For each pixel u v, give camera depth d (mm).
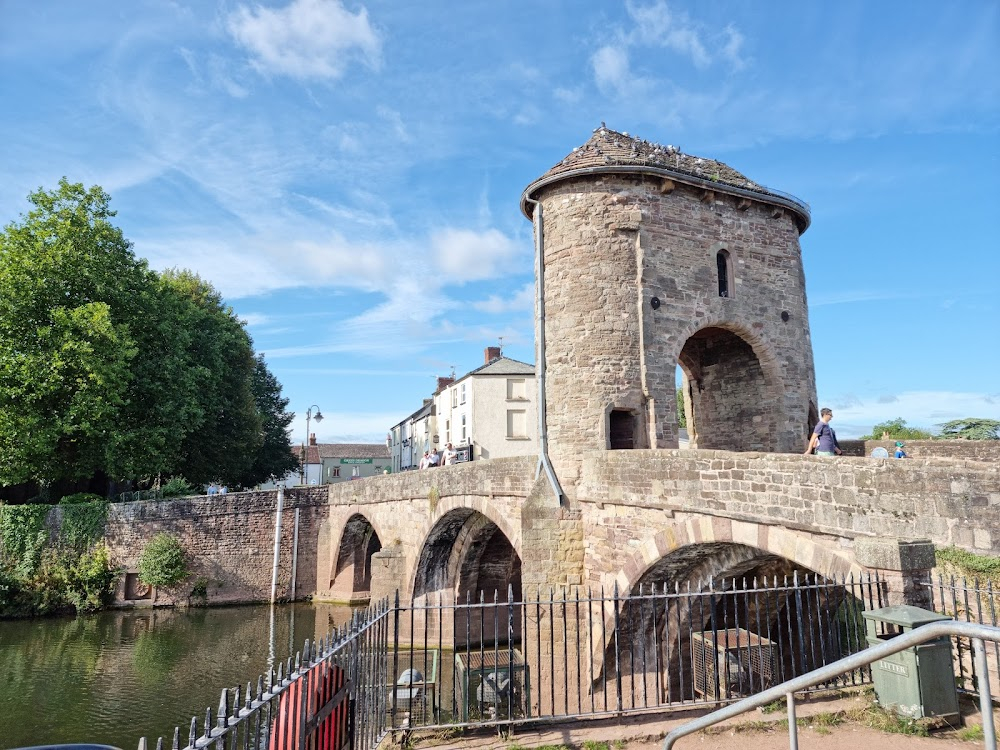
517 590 25438
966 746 6188
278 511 31859
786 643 13789
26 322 24922
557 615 13969
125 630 25109
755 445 17734
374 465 74062
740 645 10852
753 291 17375
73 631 24859
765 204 17906
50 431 24484
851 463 8078
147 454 27578
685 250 16438
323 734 5418
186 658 21359
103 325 24406
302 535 32281
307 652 5035
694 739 6852
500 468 17156
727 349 18781
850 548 8031
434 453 26469
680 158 17609
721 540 10195
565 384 15492
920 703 6547
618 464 13078
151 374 28062
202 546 30344
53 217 25844
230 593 30469
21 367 23891
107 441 26484
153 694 17797
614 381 15211
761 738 6777
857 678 8164
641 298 15555
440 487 21172
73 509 28484
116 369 25188
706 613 13289
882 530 7625
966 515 6766
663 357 15641
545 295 16312
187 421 28609
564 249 16062
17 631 24828
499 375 38969
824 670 3314
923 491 7211
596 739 7059
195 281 39312
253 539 31359
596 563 13820
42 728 15328
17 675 19469
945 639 6762
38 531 27969
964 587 6438
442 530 22625
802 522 8695
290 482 71250
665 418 15398
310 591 31953
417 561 23391
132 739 14773
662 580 12750
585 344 15422
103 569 28172
